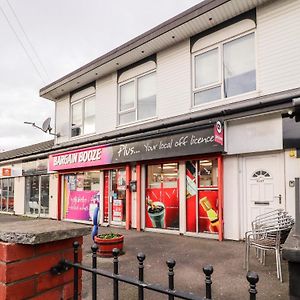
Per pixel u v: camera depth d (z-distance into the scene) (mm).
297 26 7676
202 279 5016
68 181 14242
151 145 10070
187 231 9336
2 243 1797
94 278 2004
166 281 4926
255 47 8414
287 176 7488
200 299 1604
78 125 14117
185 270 5527
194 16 8844
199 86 9617
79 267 2002
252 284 1538
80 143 13359
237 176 8359
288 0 7863
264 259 5699
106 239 6645
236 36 8836
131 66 11734
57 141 15203
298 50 7613
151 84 11055
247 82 8570
